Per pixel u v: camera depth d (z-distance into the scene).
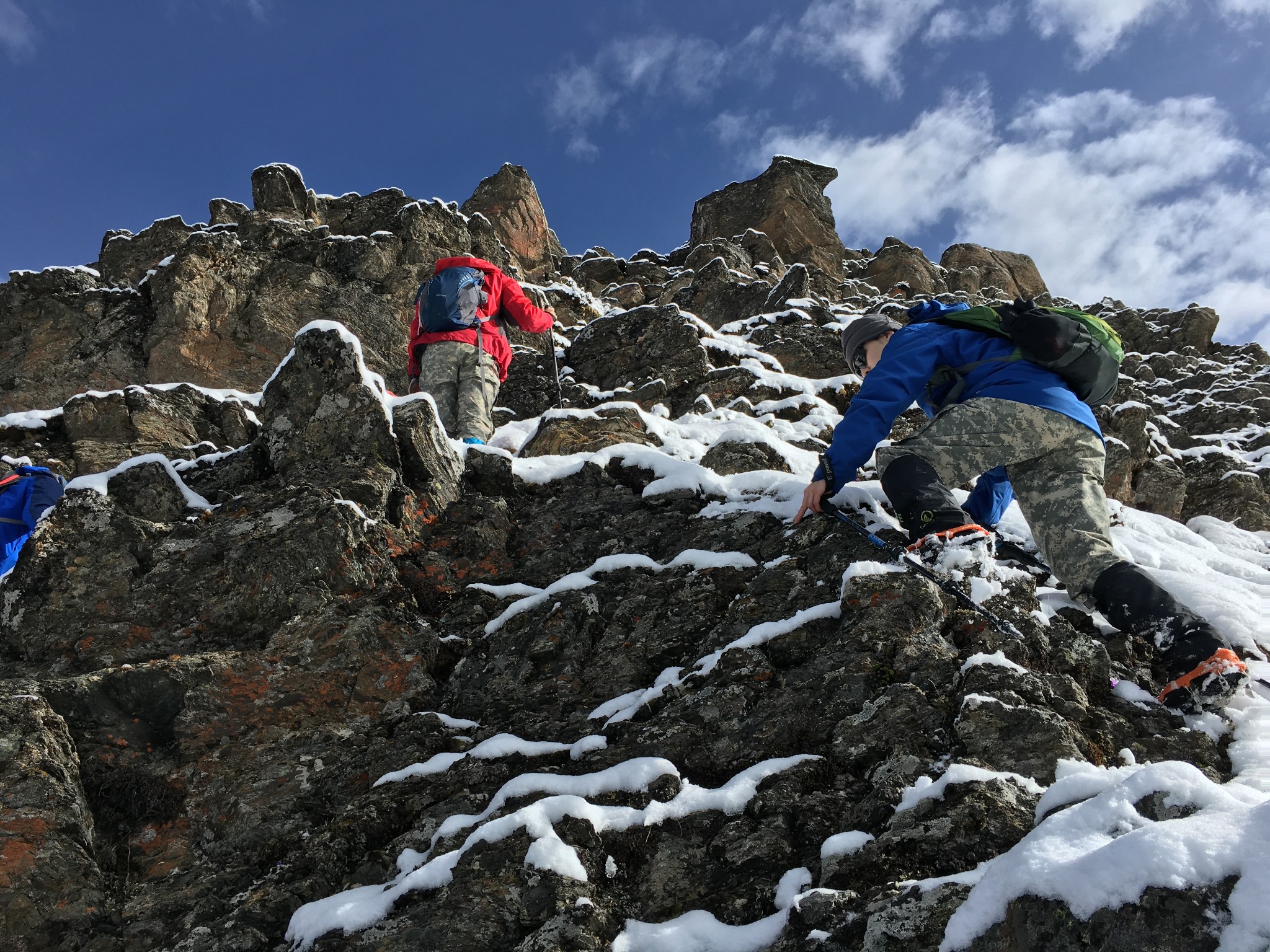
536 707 3.09
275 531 3.58
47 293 9.70
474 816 2.57
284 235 10.52
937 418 3.05
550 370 7.69
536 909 2.21
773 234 17.66
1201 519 5.85
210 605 3.43
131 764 2.94
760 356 7.19
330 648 3.29
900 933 1.85
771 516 3.76
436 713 3.15
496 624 3.49
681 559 3.60
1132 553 4.04
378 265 10.39
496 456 4.39
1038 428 2.92
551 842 2.31
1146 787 1.63
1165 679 2.92
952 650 2.79
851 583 2.98
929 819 2.18
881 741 2.51
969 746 2.41
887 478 3.01
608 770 2.60
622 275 14.84
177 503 3.85
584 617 3.38
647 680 3.13
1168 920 1.36
